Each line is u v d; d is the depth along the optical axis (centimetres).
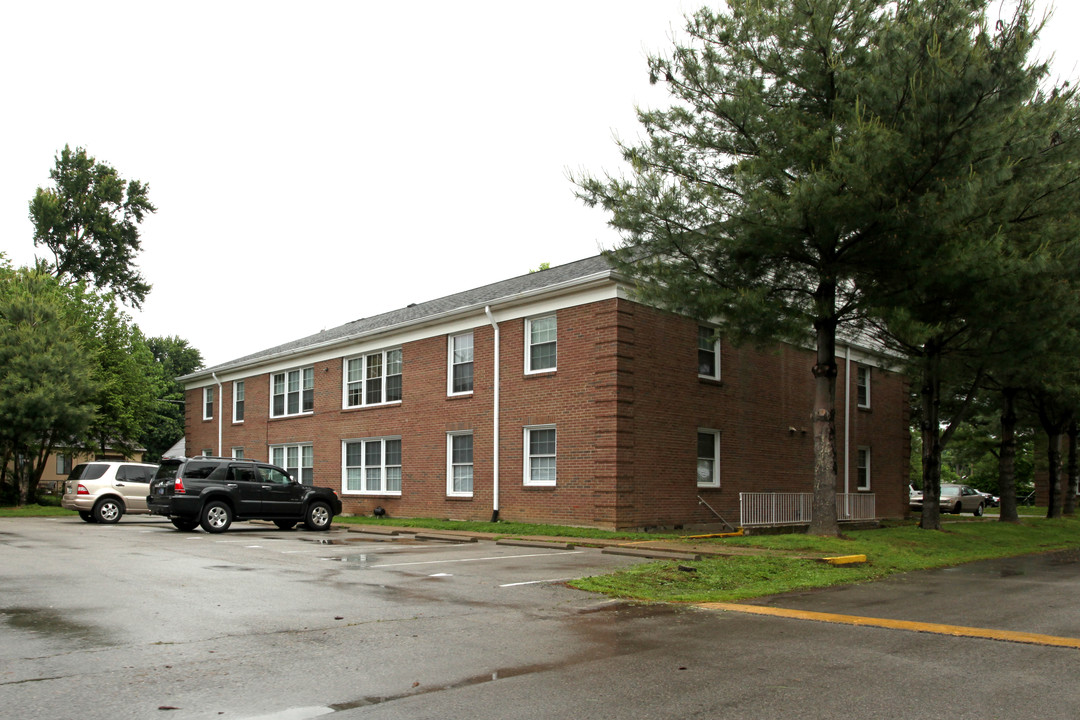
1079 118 1695
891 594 1101
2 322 3256
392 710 538
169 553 1453
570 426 2062
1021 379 2167
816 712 536
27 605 897
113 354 3903
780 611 938
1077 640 775
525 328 2228
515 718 523
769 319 1567
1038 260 1486
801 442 2541
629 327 2014
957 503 3659
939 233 1442
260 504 2053
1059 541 2189
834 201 1398
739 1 1600
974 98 1384
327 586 1069
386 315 3625
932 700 565
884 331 2116
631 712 536
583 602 988
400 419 2664
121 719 510
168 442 6781
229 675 618
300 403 3206
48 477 5269
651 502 2019
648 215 1603
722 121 1644
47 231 5062
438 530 2108
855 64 1561
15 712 519
